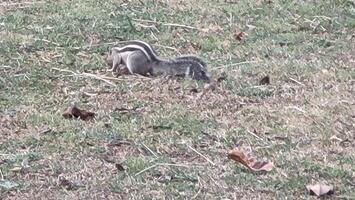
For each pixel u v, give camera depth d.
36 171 10.03
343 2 16.91
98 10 16.31
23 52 14.12
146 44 13.39
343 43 14.91
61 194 9.53
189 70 13.08
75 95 12.41
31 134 11.02
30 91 12.50
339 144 10.92
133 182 9.80
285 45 14.80
